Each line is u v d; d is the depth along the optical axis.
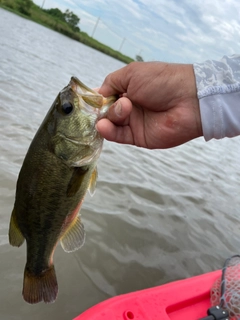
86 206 0.67
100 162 0.94
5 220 0.55
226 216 0.88
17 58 2.07
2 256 0.49
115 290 0.50
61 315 0.44
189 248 0.67
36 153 0.27
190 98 0.29
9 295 0.44
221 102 0.28
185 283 0.44
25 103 1.22
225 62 0.29
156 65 0.30
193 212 0.83
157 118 0.31
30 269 0.29
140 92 0.30
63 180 0.27
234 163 1.57
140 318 0.37
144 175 0.96
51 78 1.91
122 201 0.75
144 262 0.58
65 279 0.49
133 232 0.65
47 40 4.27
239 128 0.28
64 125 0.27
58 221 0.28
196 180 1.09
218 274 0.47
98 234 0.60
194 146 1.66
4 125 0.92
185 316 0.40
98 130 0.28
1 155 0.74
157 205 0.79
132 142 0.32
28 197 0.27
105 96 0.32
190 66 0.29
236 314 0.38
